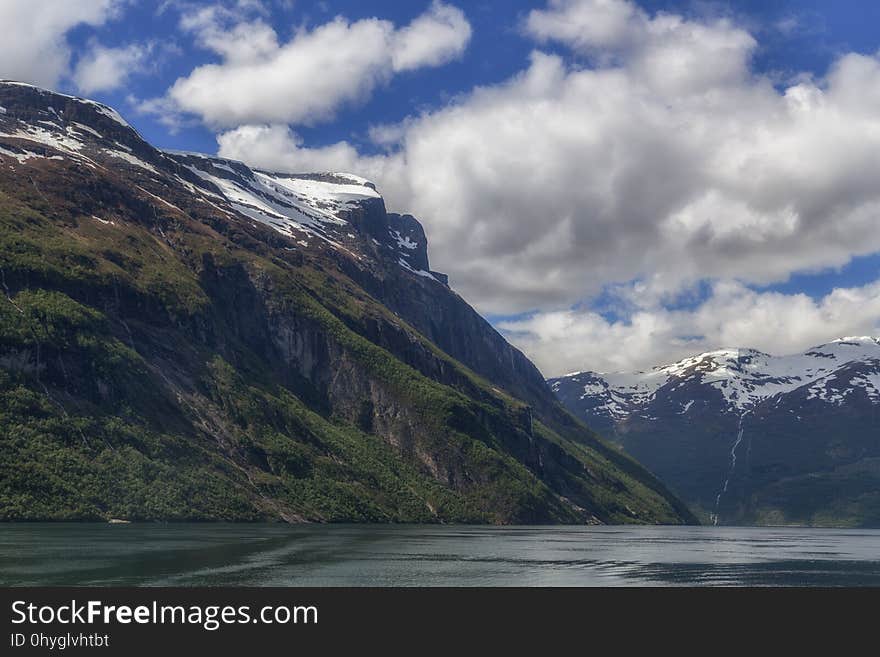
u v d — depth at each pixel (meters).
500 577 157.75
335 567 158.25
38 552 153.62
